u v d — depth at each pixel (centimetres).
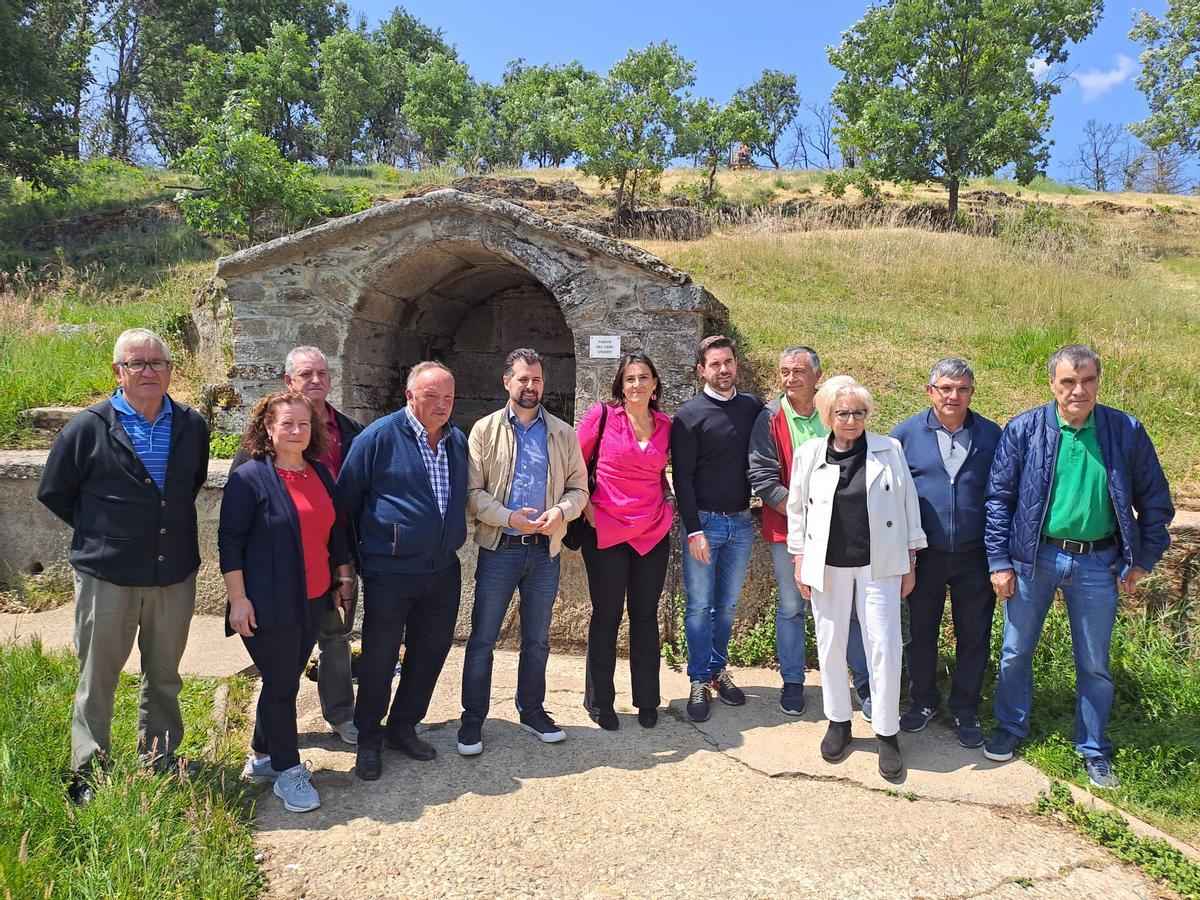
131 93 3391
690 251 1173
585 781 366
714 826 331
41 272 1447
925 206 1895
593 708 429
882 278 1063
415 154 4319
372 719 367
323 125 3328
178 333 964
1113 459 372
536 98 3538
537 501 390
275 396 343
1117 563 379
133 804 295
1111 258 1377
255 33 3541
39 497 324
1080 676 387
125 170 2319
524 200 1922
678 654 532
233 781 355
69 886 261
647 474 410
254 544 333
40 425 743
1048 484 380
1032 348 775
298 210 1417
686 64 1908
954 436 411
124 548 322
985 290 1026
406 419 367
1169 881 304
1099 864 314
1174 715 425
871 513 377
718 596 453
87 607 323
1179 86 2162
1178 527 480
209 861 283
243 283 671
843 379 385
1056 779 378
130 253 1581
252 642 337
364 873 296
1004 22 1794
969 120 1750
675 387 606
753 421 442
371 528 361
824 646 393
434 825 328
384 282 669
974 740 411
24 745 345
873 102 1850
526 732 418
